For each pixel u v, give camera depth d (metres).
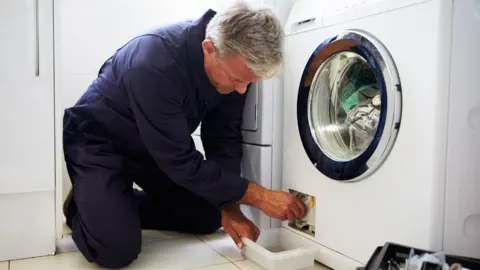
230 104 1.47
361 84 1.26
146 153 1.41
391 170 1.05
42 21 1.31
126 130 1.35
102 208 1.26
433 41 0.95
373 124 1.19
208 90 1.28
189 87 1.24
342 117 1.33
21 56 1.29
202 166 1.24
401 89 1.02
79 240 1.27
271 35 1.05
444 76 0.95
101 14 2.04
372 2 1.10
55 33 1.33
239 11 1.06
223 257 1.36
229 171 1.35
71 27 2.00
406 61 1.01
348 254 1.18
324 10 1.28
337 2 1.24
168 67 1.17
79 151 1.37
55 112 1.35
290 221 1.44
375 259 0.92
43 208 1.37
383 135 1.04
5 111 1.28
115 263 1.25
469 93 0.99
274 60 1.06
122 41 2.09
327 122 1.33
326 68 1.29
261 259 1.27
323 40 1.26
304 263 1.26
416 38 0.99
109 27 2.06
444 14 0.95
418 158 0.99
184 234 1.63
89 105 1.37
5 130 1.28
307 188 1.34
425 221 0.98
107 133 1.37
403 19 1.02
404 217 1.02
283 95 1.47
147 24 2.13
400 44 1.03
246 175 1.54
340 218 1.21
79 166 1.36
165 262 1.32
